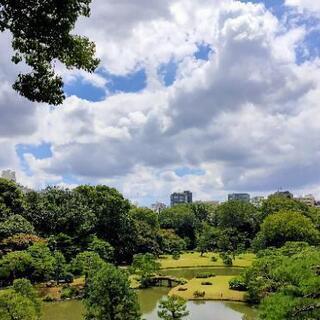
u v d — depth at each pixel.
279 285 20.28
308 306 17.19
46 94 15.67
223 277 91.19
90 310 41.03
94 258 77.19
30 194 105.12
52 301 69.88
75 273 82.50
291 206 143.00
